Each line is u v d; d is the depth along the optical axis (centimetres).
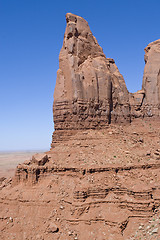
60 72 4322
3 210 3147
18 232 2897
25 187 3278
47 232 2791
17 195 3203
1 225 2994
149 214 2731
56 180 3222
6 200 3225
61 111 4150
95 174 3150
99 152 3581
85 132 3969
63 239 2683
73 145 3759
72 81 4122
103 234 2636
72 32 4334
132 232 2623
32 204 3072
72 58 4216
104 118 4306
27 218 2991
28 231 2877
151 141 4194
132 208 2786
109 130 4166
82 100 4112
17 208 3114
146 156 3578
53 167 3312
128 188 2956
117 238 2580
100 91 4344
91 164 3269
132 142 3947
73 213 2825
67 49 4300
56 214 2919
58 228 2795
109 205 2869
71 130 4050
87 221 2745
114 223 2673
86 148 3675
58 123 4169
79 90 4109
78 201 2895
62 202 3003
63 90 4222
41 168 3316
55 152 3747
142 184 2998
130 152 3606
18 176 3416
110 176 3133
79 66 4288
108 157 3453
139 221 2708
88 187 2975
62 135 4078
